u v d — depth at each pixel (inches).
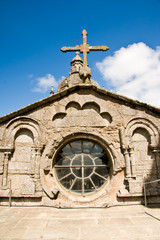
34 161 280.2
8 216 223.9
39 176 276.8
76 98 313.1
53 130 297.4
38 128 295.1
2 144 287.4
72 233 174.7
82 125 299.9
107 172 295.3
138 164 284.7
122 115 301.9
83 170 294.8
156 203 271.7
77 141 307.0
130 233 171.6
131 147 284.5
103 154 301.7
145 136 298.0
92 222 203.3
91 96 314.5
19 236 168.9
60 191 275.3
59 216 225.5
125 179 275.6
